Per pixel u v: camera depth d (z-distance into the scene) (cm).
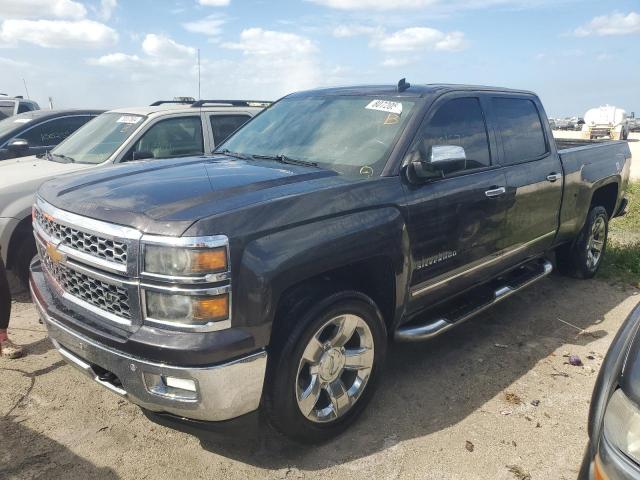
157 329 250
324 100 422
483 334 457
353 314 299
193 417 259
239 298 249
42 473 280
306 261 270
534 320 489
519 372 393
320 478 280
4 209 492
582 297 550
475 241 389
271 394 272
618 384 208
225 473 283
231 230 249
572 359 406
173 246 241
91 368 283
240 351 251
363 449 303
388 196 320
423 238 341
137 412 337
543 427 327
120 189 295
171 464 289
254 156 391
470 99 408
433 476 283
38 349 417
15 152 702
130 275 252
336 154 357
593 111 3778
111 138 615
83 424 323
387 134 355
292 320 273
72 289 295
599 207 585
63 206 295
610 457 191
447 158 338
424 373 388
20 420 326
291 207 274
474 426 326
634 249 689
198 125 662
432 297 367
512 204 421
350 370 313
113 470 284
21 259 509
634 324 240
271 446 305
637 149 2752
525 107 471
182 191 283
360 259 298
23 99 1149
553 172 476
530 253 474
